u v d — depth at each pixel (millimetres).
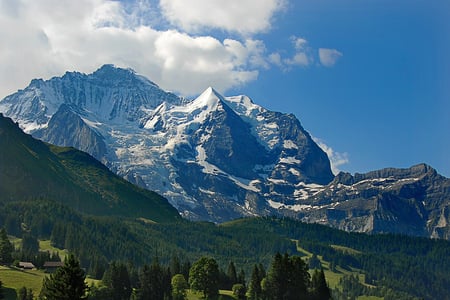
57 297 177500
